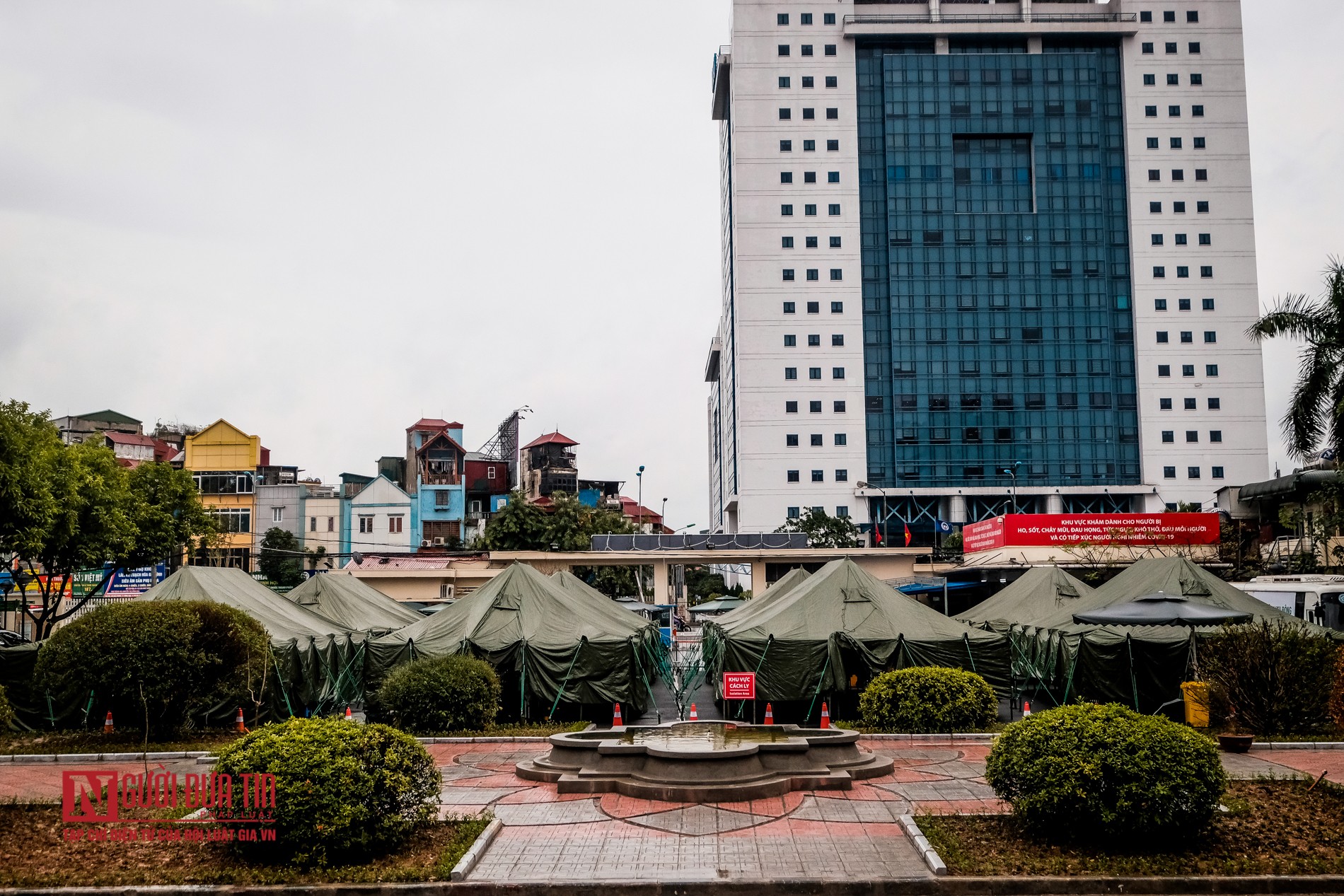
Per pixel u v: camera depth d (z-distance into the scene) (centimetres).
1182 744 1093
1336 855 1054
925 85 10388
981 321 10200
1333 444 2617
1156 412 10012
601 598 2981
